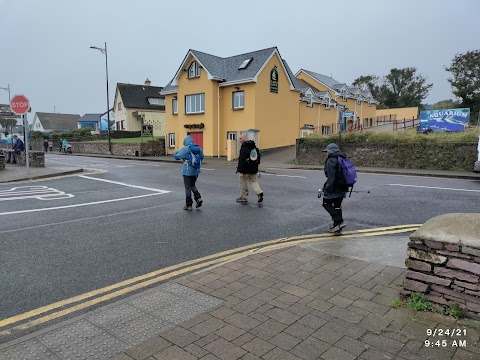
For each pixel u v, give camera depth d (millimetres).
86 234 6387
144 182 13641
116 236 6250
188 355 2738
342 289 3834
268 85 28219
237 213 8031
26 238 6145
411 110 53531
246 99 27344
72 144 43156
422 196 9836
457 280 3178
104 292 4039
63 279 4414
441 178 14656
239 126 27953
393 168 18516
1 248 5613
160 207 8797
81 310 3625
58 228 6809
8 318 3482
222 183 13078
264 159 24516
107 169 19281
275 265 4594
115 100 54312
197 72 28750
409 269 3420
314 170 18500
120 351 2822
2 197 10273
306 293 3754
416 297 3373
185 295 3779
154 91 54500
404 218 7383
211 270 4473
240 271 4410
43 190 11664
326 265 4559
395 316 3236
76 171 17281
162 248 5586
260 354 2729
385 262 4637
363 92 49938
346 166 6035
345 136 20891
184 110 30000
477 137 17172
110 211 8336
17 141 19531
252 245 5680
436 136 18391
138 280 4367
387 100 67250
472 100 45375
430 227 3377
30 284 4273
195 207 8773
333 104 39062
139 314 3400
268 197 10031
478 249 3055
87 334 3078
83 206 8930
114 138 46312
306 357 2684
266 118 28188
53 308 3674
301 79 43906
